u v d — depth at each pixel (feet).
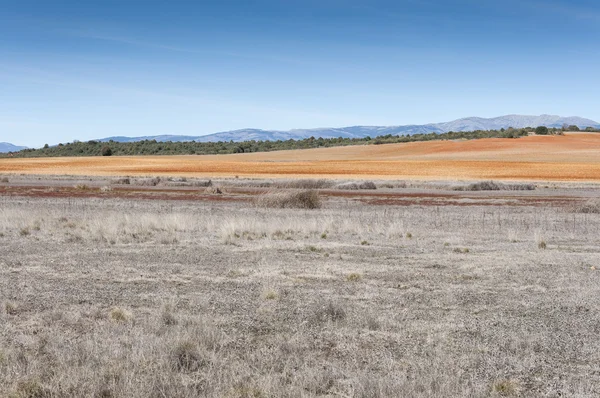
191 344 21.63
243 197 136.15
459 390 18.24
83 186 164.96
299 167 309.63
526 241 59.26
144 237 59.26
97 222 66.59
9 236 59.36
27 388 17.80
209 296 31.50
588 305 30.07
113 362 19.99
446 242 57.31
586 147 447.42
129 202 116.88
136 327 24.45
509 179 235.40
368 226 70.74
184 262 43.86
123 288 33.71
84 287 33.91
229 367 19.98
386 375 19.34
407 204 119.55
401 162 339.16
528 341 23.24
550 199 136.87
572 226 76.38
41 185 183.73
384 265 43.01
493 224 78.28
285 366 20.15
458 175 258.57
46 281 35.78
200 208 101.96
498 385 18.63
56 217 77.77
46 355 21.20
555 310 28.96
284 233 64.23
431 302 30.63
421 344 23.12
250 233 63.41
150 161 366.63
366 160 371.56
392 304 30.04
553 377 19.69
